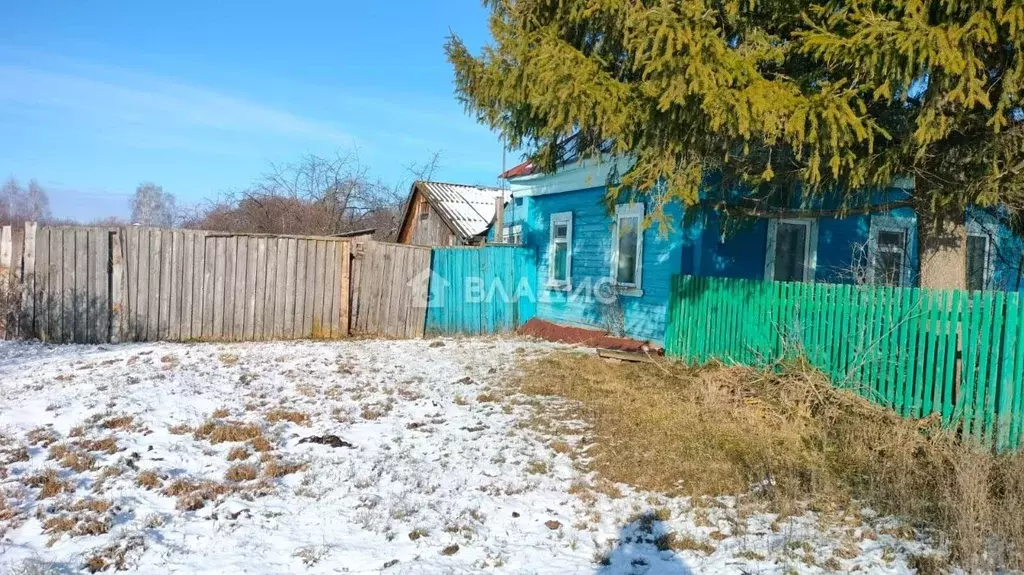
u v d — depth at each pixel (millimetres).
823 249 11008
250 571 3672
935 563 3727
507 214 16875
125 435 5949
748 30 6387
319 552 3914
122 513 4387
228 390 7730
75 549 3863
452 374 8984
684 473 5234
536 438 6230
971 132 6137
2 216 41750
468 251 13664
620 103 6219
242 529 4223
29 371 8500
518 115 7738
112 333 10938
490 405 7363
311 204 24047
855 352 6719
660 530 4309
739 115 5402
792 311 7523
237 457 5539
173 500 4648
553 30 6840
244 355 10000
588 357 10258
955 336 5770
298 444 5961
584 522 4453
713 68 5598
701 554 3963
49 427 6105
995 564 3645
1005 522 4016
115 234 10906
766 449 5695
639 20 5664
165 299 11242
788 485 4844
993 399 5469
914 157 6332
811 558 3836
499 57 7145
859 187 6812
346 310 12562
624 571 3754
